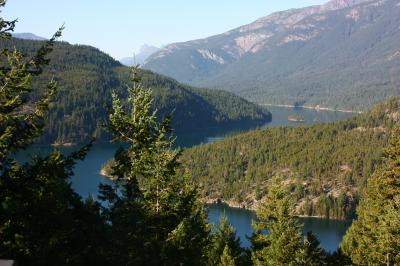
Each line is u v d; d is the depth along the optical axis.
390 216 38.66
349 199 157.88
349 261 47.16
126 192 22.80
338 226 139.12
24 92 17.27
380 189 43.38
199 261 24.33
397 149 41.75
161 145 22.34
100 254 22.47
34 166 17.55
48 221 19.42
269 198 39.88
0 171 17.00
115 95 22.22
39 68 17.55
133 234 22.11
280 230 38.16
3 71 17.05
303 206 155.50
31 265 18.09
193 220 25.28
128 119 22.00
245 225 133.50
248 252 46.94
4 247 16.83
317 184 169.12
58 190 22.34
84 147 18.77
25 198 17.31
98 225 23.30
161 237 22.97
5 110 16.72
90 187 152.50
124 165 22.59
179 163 23.00
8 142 17.17
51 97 17.92
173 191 23.44
